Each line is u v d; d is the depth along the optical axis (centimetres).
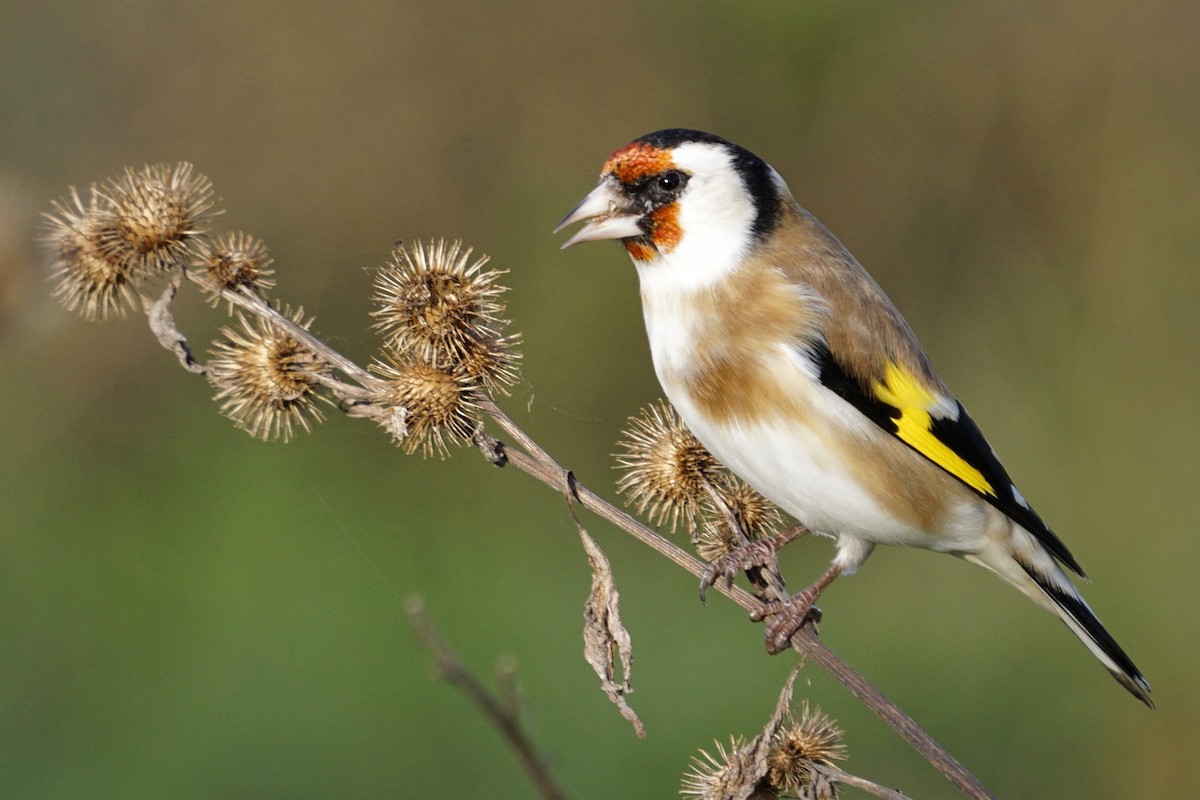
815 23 1416
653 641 1095
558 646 1066
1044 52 1415
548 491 1242
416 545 1155
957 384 1376
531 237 1397
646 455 695
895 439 674
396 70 1417
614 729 1006
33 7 1441
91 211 687
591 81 1420
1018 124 1417
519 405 1326
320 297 1397
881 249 1430
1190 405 1322
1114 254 1393
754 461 676
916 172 1430
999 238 1415
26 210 1017
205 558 1124
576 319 1359
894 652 1119
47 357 1278
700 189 680
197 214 677
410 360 635
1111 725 1064
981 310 1401
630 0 1429
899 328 691
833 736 598
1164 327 1364
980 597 1159
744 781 577
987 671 1101
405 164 1413
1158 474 1272
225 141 1425
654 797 974
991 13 1427
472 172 1415
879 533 682
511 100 1423
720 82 1433
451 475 1234
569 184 1408
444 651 539
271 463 1209
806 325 668
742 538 665
